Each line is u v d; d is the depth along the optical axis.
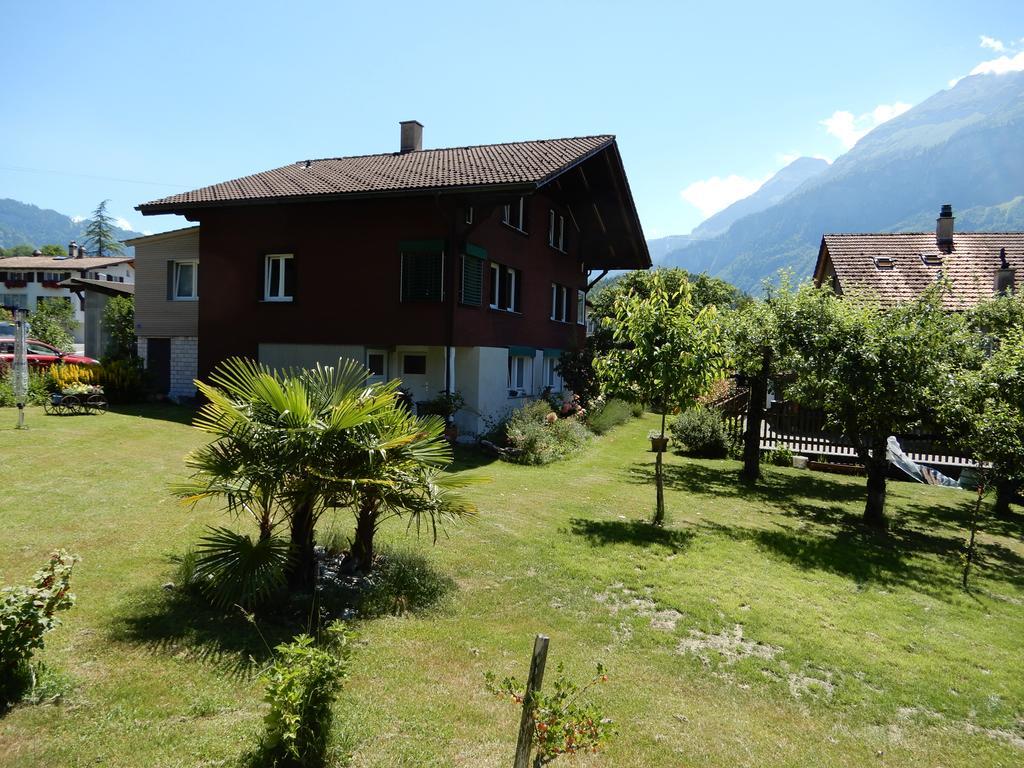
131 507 7.79
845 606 6.82
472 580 6.60
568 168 16.19
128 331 22.22
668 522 9.48
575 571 7.08
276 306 17.64
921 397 9.77
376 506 6.07
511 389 19.20
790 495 12.80
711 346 9.52
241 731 3.66
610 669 4.99
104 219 101.38
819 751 4.20
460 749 3.76
